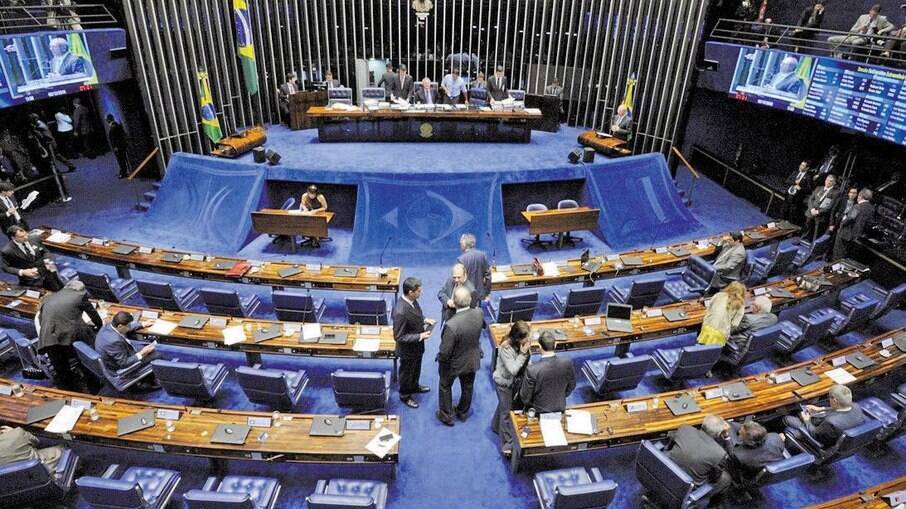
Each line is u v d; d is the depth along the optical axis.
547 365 5.16
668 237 11.65
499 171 11.11
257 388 5.68
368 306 7.12
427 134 13.53
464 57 17.67
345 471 5.67
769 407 5.70
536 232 10.47
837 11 12.41
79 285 6.34
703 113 16.88
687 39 13.28
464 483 5.56
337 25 16.52
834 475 5.81
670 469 4.57
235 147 12.04
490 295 8.44
